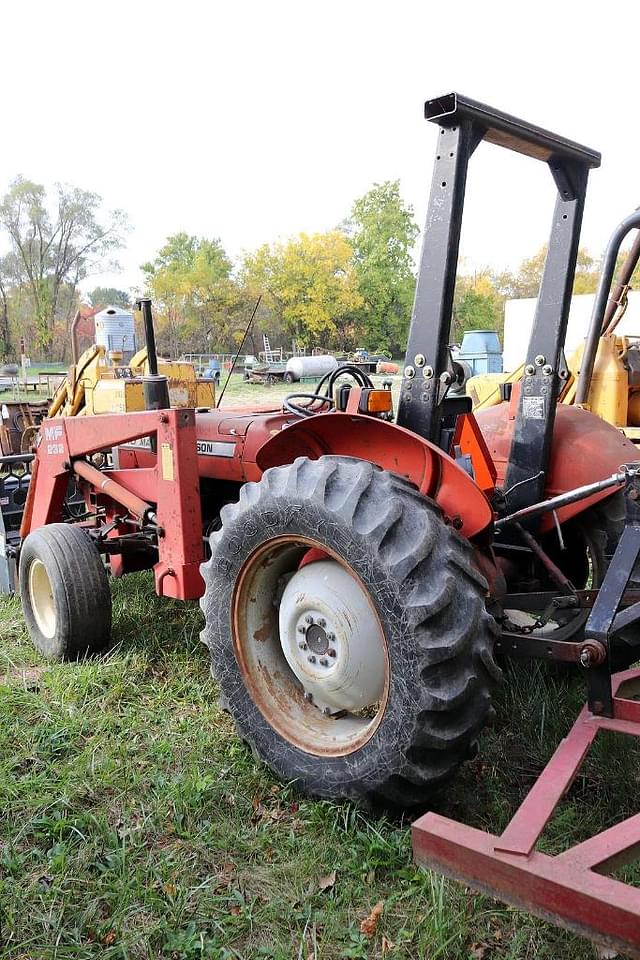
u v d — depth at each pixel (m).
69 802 2.52
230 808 2.51
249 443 3.69
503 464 3.27
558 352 2.96
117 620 4.18
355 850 2.26
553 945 1.92
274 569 2.69
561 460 3.06
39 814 2.47
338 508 2.31
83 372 6.41
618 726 2.17
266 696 2.68
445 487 2.55
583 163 2.86
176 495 3.43
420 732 2.16
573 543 3.39
